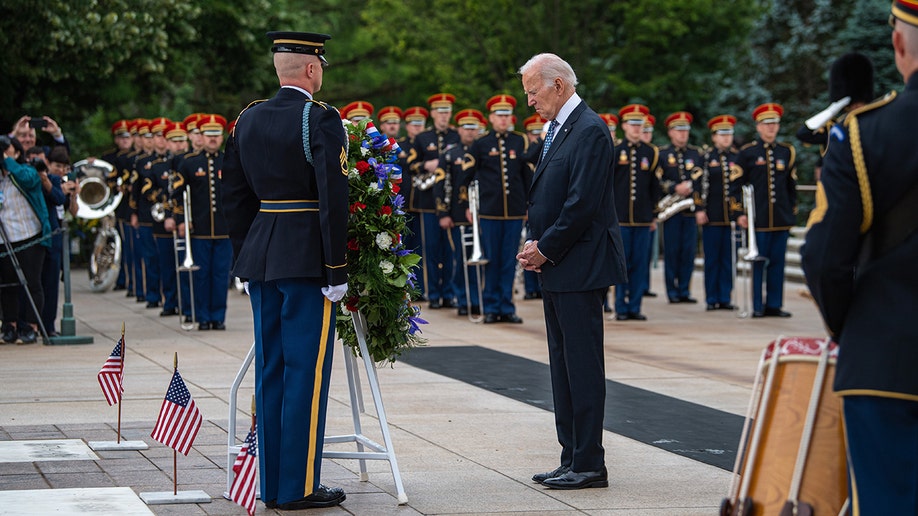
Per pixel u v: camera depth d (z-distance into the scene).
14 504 10.31
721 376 18.05
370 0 56.12
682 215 29.84
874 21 50.91
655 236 38.72
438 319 26.09
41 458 12.21
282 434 10.34
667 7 50.56
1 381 17.02
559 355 11.54
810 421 7.41
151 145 30.20
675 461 12.43
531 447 13.09
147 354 20.08
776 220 26.89
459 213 26.41
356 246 10.84
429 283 28.28
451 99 28.50
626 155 26.31
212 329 24.11
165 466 11.95
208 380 17.25
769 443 7.56
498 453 12.80
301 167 10.29
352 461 12.43
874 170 6.93
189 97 51.03
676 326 25.19
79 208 29.27
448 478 11.68
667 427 14.14
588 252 11.13
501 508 10.53
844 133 7.04
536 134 29.58
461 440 13.44
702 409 15.27
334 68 60.03
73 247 38.66
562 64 11.38
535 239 11.48
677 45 53.97
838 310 7.09
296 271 10.23
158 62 33.12
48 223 20.92
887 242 7.00
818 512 7.35
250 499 9.61
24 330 21.38
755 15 53.47
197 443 13.03
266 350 10.54
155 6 31.55
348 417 14.68
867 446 6.87
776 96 55.31
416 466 12.20
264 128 10.37
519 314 27.00
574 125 11.31
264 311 10.54
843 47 52.75
